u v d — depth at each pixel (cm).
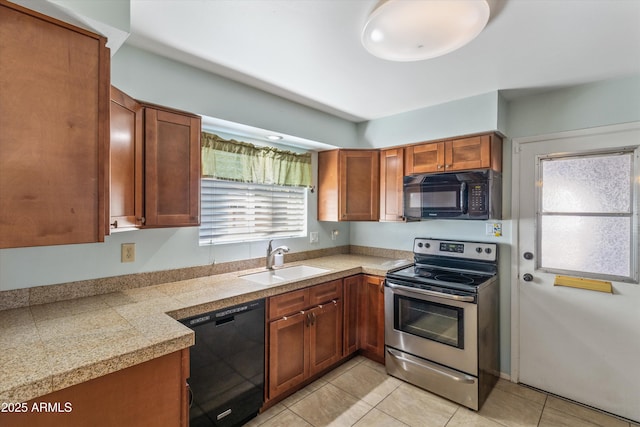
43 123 102
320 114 276
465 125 242
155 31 151
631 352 202
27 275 154
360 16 138
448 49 157
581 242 221
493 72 197
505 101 246
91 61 112
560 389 227
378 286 265
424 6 124
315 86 221
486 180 227
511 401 220
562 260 228
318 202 319
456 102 247
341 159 299
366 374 252
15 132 97
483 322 217
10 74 96
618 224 207
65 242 106
